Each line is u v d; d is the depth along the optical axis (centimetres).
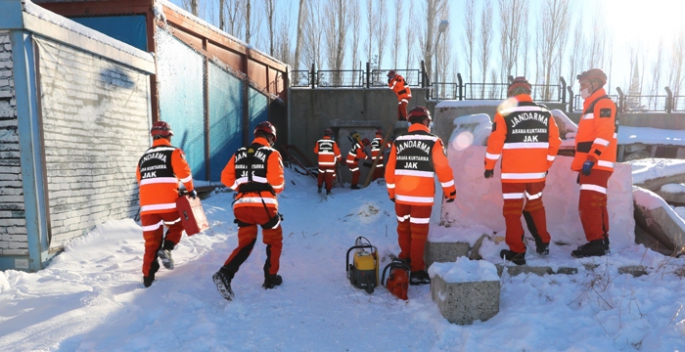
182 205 441
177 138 843
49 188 486
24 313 351
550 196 492
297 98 1576
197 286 414
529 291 364
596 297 345
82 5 757
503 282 387
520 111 408
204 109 956
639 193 502
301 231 704
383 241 611
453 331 313
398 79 1186
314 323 343
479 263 353
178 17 841
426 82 1573
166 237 475
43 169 476
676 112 1786
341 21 2678
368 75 1587
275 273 426
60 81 507
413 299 383
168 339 306
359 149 1220
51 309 356
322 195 1102
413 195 423
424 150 421
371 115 1561
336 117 1568
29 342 299
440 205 523
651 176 652
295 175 1343
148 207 434
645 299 329
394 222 732
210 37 980
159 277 447
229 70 1087
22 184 464
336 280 457
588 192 422
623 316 306
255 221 408
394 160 443
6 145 462
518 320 310
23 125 458
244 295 403
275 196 423
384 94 1555
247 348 299
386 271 475
